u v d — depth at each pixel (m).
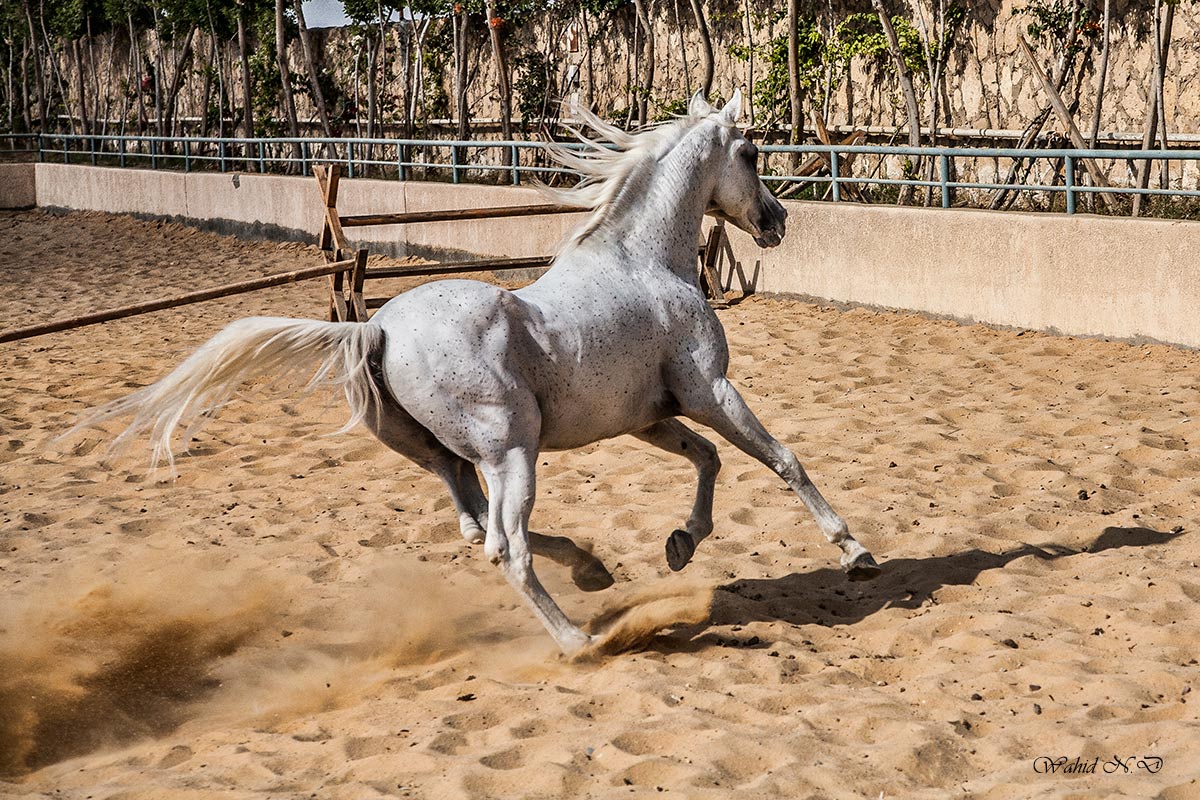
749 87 20.39
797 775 4.02
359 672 5.41
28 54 37.91
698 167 5.91
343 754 4.40
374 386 5.16
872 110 18.73
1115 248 11.26
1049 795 3.78
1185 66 14.97
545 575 6.57
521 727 4.51
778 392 10.48
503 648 5.61
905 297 13.20
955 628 5.45
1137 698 4.55
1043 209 13.45
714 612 5.77
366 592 6.34
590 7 22.30
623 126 22.30
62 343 13.84
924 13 17.89
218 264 20.33
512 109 24.16
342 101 27.25
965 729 4.36
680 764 4.14
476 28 24.62
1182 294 10.81
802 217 14.19
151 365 12.34
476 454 5.20
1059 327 11.80
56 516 7.73
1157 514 6.89
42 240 23.84
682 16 21.52
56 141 34.03
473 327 5.13
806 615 5.78
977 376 10.61
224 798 4.05
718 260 15.33
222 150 23.84
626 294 5.54
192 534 7.29
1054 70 16.31
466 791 3.99
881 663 5.06
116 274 19.67
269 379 5.69
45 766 4.59
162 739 4.80
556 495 7.91
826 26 19.20
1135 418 8.95
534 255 17.16
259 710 5.03
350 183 20.34
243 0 26.83
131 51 33.19
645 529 7.09
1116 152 11.27
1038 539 6.57
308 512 7.73
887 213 13.27
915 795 3.91
